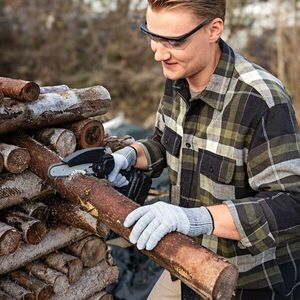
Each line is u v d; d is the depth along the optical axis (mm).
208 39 1418
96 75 6293
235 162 1481
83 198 1384
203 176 1557
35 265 1575
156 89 6078
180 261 1190
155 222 1233
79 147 1594
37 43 6570
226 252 1562
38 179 1497
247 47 5438
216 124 1504
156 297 1859
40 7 6539
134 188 1696
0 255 1405
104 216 1339
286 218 1366
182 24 1335
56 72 6438
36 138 1534
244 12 5559
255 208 1350
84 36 6480
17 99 1414
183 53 1386
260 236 1360
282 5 5109
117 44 6406
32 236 1461
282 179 1390
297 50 4984
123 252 2330
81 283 1660
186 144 1588
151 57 6262
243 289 1586
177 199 1692
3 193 1410
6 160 1391
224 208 1348
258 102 1426
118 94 6180
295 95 4930
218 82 1494
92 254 1669
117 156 1619
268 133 1408
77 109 1568
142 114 5891
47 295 1542
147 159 1761
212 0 1346
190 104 1545
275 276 1569
